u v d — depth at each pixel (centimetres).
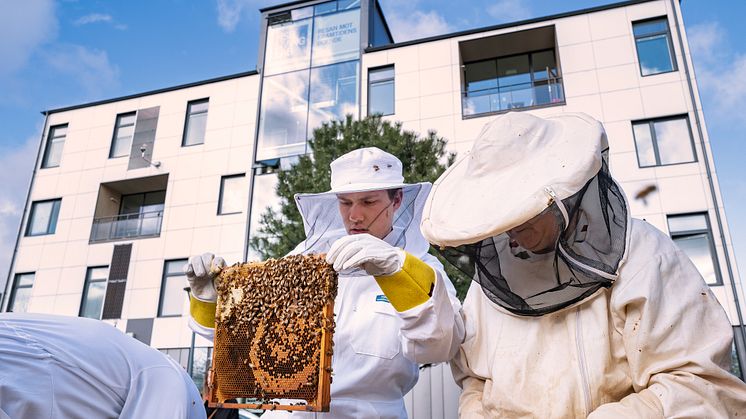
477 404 221
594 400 187
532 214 171
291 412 268
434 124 1792
